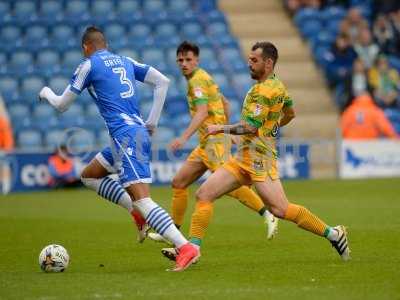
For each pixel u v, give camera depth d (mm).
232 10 102500
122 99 34469
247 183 35312
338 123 88938
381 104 90062
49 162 74250
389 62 95250
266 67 33969
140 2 97375
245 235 44750
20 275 33062
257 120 33781
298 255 37281
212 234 45312
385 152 82438
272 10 103062
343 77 91312
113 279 31672
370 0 101500
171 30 94312
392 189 70250
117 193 36781
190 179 43219
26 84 84750
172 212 43500
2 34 90438
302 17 99688
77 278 32031
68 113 82625
